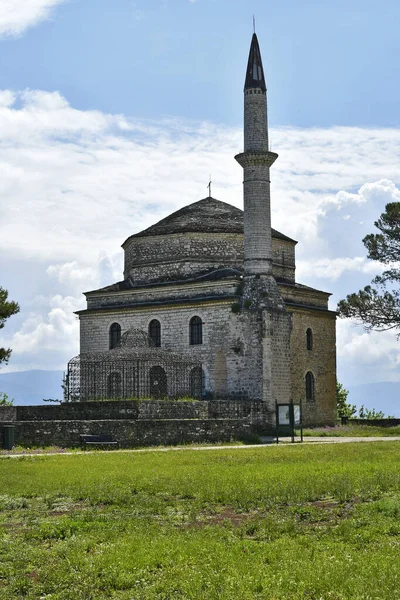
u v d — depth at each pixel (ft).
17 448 132.05
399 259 231.71
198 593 42.34
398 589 42.32
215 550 50.93
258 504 69.26
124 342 213.05
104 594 44.14
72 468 98.32
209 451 127.03
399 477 80.74
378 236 230.89
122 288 231.30
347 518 62.59
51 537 57.88
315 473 86.89
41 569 48.96
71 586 45.47
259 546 52.11
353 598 40.91
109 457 115.24
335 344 240.94
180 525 61.26
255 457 111.75
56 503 73.20
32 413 171.42
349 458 106.11
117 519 63.46
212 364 209.15
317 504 69.31
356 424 243.40
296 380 223.71
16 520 65.31
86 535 57.06
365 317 227.81
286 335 208.03
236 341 206.08
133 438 142.61
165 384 206.08
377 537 54.85
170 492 76.23
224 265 225.35
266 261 209.36
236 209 247.70
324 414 233.55
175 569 46.78
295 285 233.14
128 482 83.05
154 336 221.87
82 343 234.17
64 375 203.31
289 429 191.52
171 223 234.17
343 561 47.37
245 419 164.66
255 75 212.23
